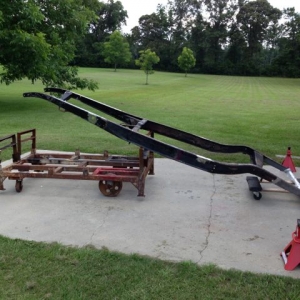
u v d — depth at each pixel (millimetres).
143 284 2680
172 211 4062
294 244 2936
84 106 14984
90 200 4359
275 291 2604
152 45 75000
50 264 2924
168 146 3689
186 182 5074
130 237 3432
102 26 78875
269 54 82375
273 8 76375
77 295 2549
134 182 4395
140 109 15258
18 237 3389
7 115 12859
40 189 4727
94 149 7016
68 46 16953
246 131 10023
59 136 8516
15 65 14398
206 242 3350
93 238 3400
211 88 32344
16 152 5137
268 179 3707
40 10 15281
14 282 2688
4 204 4215
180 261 2998
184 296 2551
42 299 2504
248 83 43969
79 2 17969
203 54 74375
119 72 55469
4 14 13320
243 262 3012
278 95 25734
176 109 15523
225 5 76750
